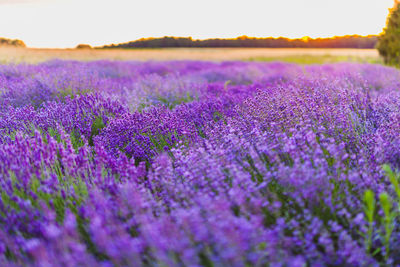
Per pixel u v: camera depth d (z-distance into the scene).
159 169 2.69
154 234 1.58
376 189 2.14
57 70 8.33
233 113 4.50
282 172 2.21
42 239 1.83
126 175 2.66
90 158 3.18
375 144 2.72
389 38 13.60
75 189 2.49
